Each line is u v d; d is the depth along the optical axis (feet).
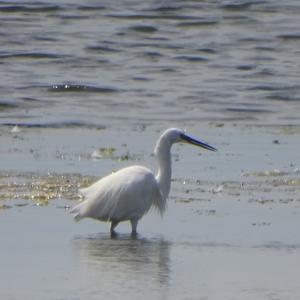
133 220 45.57
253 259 40.93
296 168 59.16
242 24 120.16
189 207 49.49
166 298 35.60
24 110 82.07
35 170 56.90
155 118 80.07
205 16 122.11
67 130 72.90
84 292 35.99
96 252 41.65
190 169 58.34
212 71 100.78
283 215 47.96
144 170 46.47
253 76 98.43
